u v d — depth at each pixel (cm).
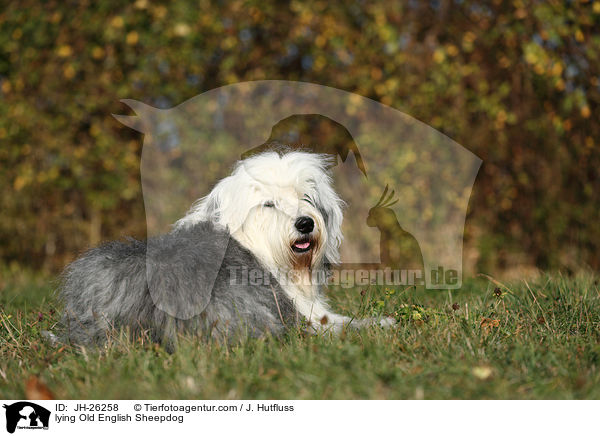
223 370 507
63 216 1342
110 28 1232
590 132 1202
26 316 746
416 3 1230
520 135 1227
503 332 621
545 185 1225
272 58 1271
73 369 541
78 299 644
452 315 673
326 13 1245
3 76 1328
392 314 706
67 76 1270
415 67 1229
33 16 1274
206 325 594
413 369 510
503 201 1240
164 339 598
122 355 564
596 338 600
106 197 1311
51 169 1312
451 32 1219
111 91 1270
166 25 1237
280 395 477
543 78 1188
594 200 1218
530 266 1238
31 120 1295
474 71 1209
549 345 566
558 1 1147
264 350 550
